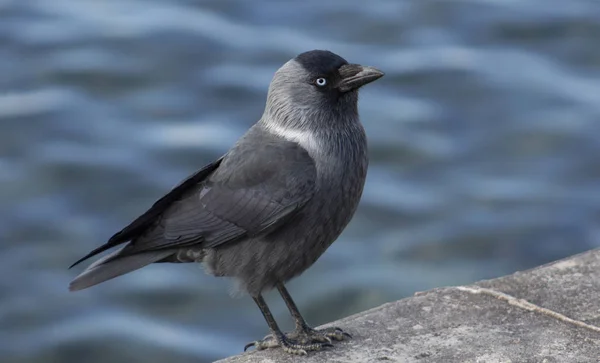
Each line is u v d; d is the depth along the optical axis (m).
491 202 17.50
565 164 18.75
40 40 24.34
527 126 20.03
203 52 23.69
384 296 14.98
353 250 16.20
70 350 14.34
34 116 20.69
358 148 8.05
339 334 7.52
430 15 25.59
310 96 8.03
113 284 15.70
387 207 17.38
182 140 19.81
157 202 7.96
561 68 22.80
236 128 20.42
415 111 20.70
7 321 14.91
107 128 20.31
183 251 8.08
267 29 25.09
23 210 17.53
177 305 15.20
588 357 7.09
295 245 7.86
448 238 16.47
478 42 24.28
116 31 24.67
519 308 7.73
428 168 18.67
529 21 24.98
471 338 7.38
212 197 7.95
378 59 23.42
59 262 16.23
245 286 8.02
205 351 14.16
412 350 7.28
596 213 17.16
